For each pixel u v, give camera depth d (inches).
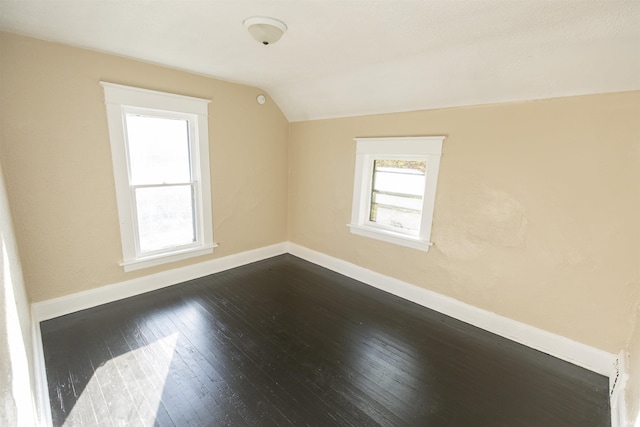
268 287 126.2
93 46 89.8
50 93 87.8
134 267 112.4
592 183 78.8
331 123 138.4
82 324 94.0
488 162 95.3
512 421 65.6
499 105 91.0
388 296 122.5
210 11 66.4
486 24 66.1
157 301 110.3
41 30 78.4
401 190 121.8
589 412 68.4
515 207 91.5
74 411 63.1
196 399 67.7
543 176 85.8
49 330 90.0
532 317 91.5
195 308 106.7
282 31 71.1
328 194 144.9
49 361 77.1
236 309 107.4
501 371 80.8
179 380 72.9
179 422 61.9
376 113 121.6
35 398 55.1
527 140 87.3
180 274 126.4
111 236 105.4
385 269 127.2
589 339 82.6
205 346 86.1
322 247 151.9
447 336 96.1
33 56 83.8
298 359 82.6
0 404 28.7
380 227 129.3
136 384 71.1
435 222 109.7
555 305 87.3
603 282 79.4
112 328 92.5
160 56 97.5
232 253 144.5
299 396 69.9
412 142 111.4
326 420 64.0
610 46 65.7
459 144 100.7
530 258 90.4
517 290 93.7
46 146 89.1
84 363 77.1
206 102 121.1
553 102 82.0
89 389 68.9
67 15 69.5
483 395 72.4
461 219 103.1
